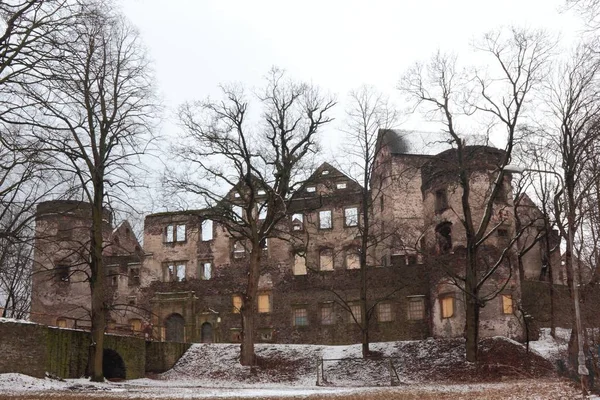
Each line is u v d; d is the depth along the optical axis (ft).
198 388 119.55
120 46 130.21
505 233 168.45
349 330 190.19
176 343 168.76
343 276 195.21
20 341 113.80
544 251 208.95
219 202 155.43
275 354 166.71
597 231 135.03
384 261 208.44
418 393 96.53
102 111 127.13
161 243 222.28
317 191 211.61
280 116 154.71
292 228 207.10
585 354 93.71
